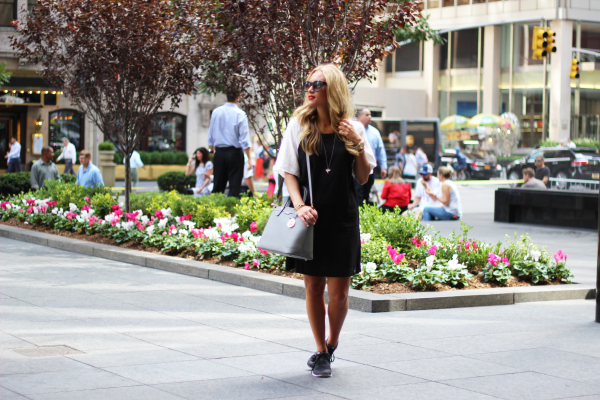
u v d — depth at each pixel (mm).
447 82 49312
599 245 6812
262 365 5180
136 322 6559
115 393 4449
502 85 46375
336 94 4777
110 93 12562
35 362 5156
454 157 37594
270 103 10680
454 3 48719
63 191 14336
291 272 8578
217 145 13680
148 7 12062
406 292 7719
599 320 6766
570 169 18109
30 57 13430
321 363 4926
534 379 4898
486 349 5707
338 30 9984
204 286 8516
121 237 11445
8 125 34031
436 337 6109
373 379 4867
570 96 42656
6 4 29766
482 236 13844
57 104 34062
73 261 10445
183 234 10625
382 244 8602
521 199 16766
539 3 44000
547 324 6691
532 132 44719
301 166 4883
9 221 14766
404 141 34656
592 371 5109
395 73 52438
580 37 43969
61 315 6805
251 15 10031
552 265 8703
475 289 7934
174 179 23594
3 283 8500
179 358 5332
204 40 12141
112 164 26781
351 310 7289
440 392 4594
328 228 4828
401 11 10336
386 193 15461
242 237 9773
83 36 12219
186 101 36938
